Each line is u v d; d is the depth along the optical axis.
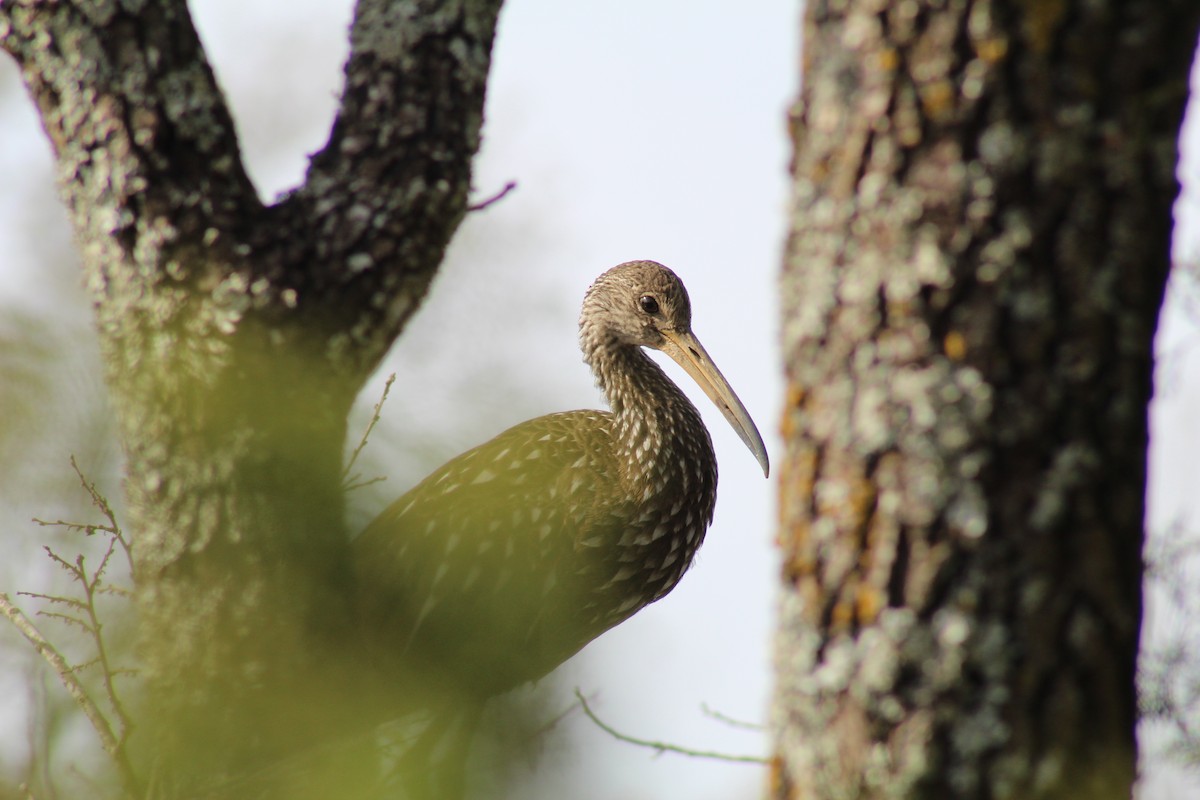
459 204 9.30
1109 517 5.59
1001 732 5.57
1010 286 5.52
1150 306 5.66
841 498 5.80
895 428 5.66
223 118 8.88
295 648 8.81
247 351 8.70
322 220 8.97
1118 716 5.66
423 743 12.13
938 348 5.61
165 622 8.88
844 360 5.80
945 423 5.59
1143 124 5.52
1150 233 5.59
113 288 8.77
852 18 5.74
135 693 9.24
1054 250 5.50
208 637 8.79
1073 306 5.51
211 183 8.75
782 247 6.15
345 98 9.31
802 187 5.98
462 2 9.34
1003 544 5.57
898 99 5.61
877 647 5.70
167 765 8.77
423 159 9.09
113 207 8.66
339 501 9.13
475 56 9.39
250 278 8.70
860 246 5.73
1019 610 5.56
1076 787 5.57
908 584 5.66
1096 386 5.55
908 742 5.65
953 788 5.61
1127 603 5.66
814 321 5.89
